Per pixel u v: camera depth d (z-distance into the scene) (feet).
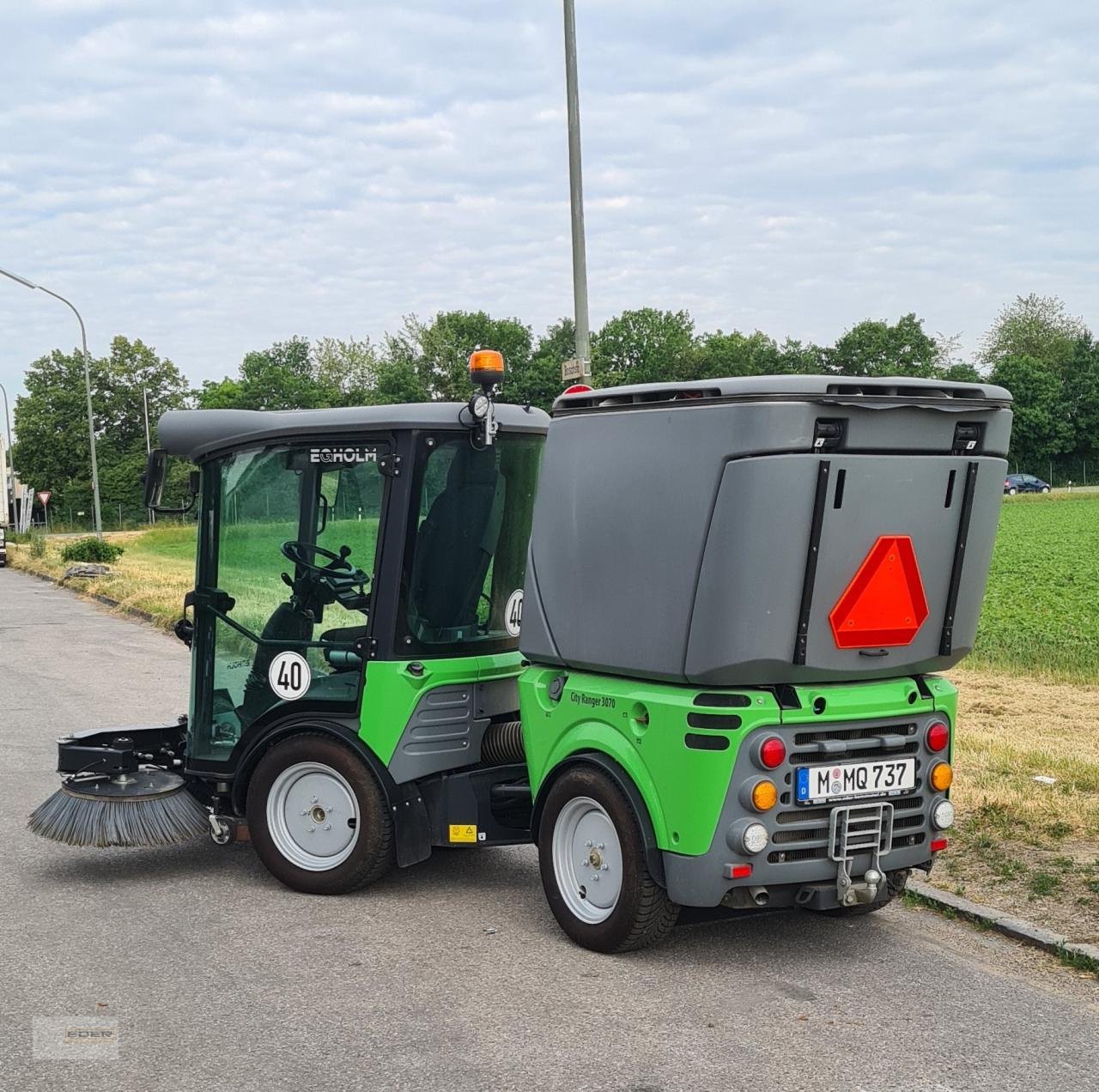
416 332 255.70
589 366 40.11
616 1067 13.96
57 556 143.84
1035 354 351.25
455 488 20.52
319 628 20.61
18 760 31.37
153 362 320.91
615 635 17.22
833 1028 15.14
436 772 20.30
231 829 21.50
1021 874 20.77
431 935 18.60
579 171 39.65
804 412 15.49
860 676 16.93
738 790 16.02
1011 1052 14.52
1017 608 68.64
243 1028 15.03
